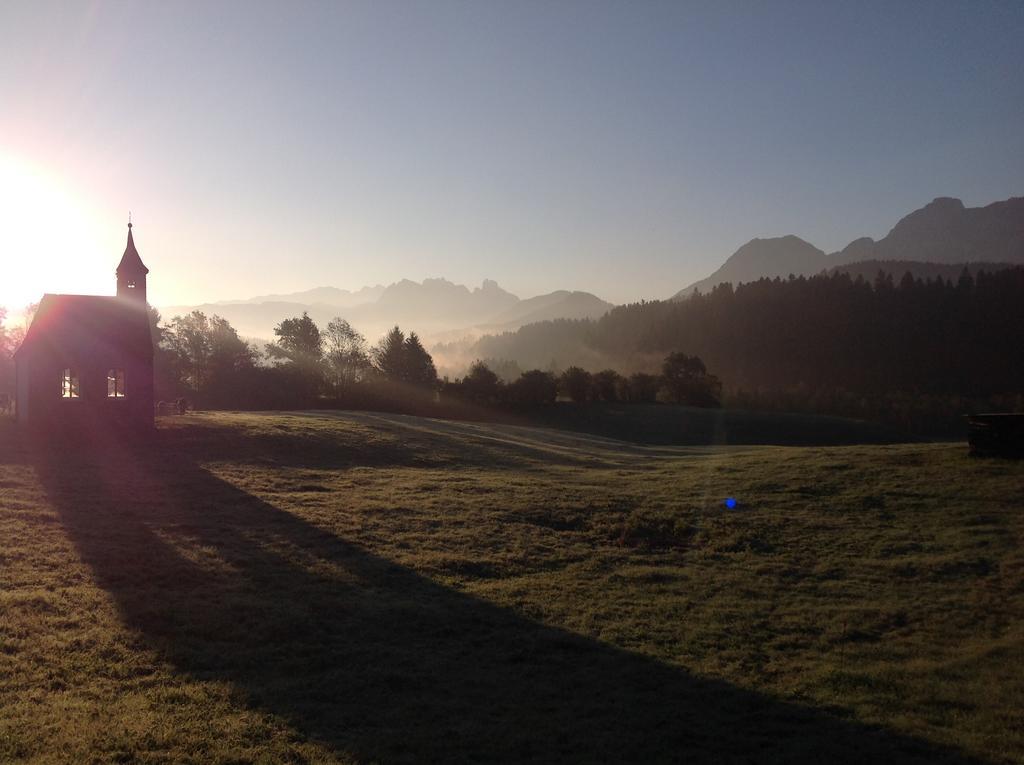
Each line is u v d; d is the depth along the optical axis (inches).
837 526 1002.1
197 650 561.3
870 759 437.7
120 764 385.7
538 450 1968.5
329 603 679.1
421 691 516.4
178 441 1595.7
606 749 441.7
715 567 860.6
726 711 502.3
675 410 4690.0
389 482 1317.7
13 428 1662.2
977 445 1269.7
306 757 407.5
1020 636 631.8
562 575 818.8
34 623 581.0
